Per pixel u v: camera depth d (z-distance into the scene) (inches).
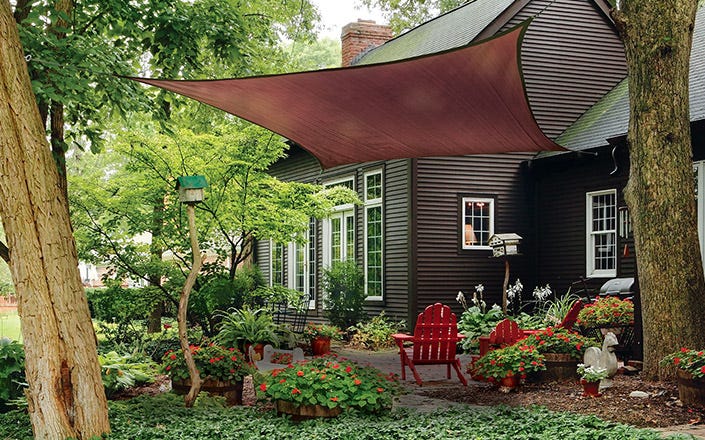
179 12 392.5
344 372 264.7
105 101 348.2
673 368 308.8
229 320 509.0
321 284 672.4
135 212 461.7
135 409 274.5
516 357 327.3
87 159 1002.1
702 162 458.0
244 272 573.9
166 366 299.0
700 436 222.4
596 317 424.2
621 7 331.9
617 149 510.9
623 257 542.6
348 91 310.5
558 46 622.2
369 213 661.3
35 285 209.8
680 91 320.2
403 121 349.4
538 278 621.0
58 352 211.3
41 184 212.1
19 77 210.4
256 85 305.1
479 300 600.7
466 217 605.6
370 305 647.8
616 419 255.3
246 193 470.6
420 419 254.4
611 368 321.7
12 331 714.8
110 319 530.3
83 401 213.9
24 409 284.0
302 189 491.8
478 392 336.2
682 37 319.3
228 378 299.7
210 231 481.4
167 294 480.4
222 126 492.7
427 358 371.6
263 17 526.0
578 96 626.5
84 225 460.4
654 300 317.1
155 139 436.8
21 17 345.7
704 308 315.3
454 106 324.2
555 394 308.3
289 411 257.9
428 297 589.3
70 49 316.5
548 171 615.5
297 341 512.4
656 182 318.3
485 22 608.1
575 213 588.7
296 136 384.2
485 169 610.5
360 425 236.2
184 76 398.9
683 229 316.2
